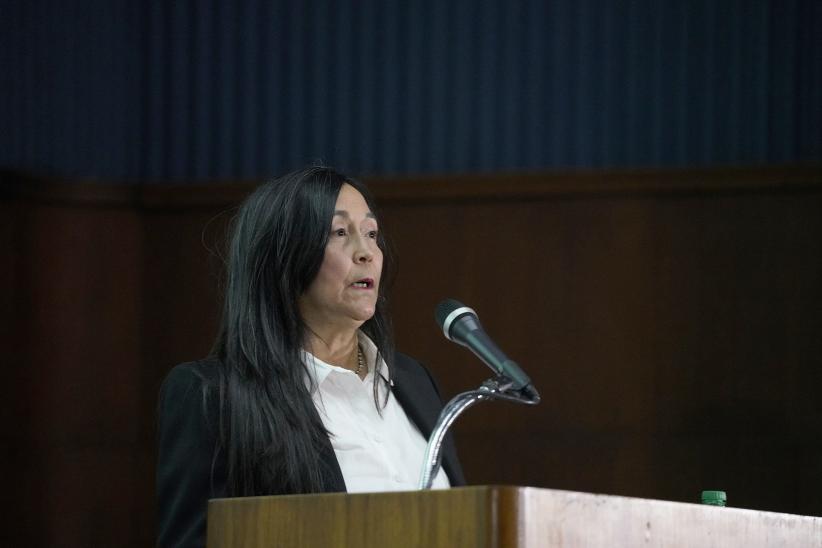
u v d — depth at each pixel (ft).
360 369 21.30
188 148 50.70
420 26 50.03
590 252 48.08
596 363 47.57
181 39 50.98
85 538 47.93
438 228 48.88
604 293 47.88
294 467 18.78
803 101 47.93
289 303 19.95
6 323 48.14
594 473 46.93
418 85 49.88
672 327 47.39
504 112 49.32
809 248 46.93
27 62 50.21
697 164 48.24
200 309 49.32
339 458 19.54
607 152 48.73
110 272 49.49
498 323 48.21
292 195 20.20
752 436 46.44
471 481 47.37
